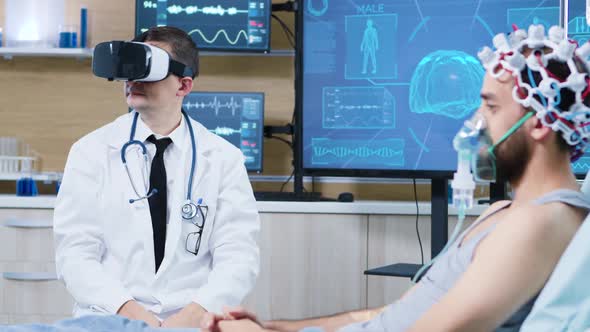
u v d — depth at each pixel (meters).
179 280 2.27
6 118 3.64
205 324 1.42
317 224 3.08
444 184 2.86
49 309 3.11
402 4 2.93
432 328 1.12
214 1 3.37
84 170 2.31
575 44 1.19
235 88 3.61
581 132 1.19
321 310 3.08
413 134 2.94
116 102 3.63
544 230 1.11
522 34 1.25
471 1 2.86
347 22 3.00
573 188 1.20
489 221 1.33
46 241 3.10
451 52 2.89
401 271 2.62
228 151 2.43
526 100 1.17
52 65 3.64
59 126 3.64
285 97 3.61
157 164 2.33
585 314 1.09
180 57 2.35
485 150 1.23
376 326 1.37
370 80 2.98
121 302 2.15
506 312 1.10
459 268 1.26
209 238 2.35
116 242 2.28
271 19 3.59
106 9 3.63
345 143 3.01
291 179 3.59
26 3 3.53
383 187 3.57
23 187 3.34
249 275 2.28
